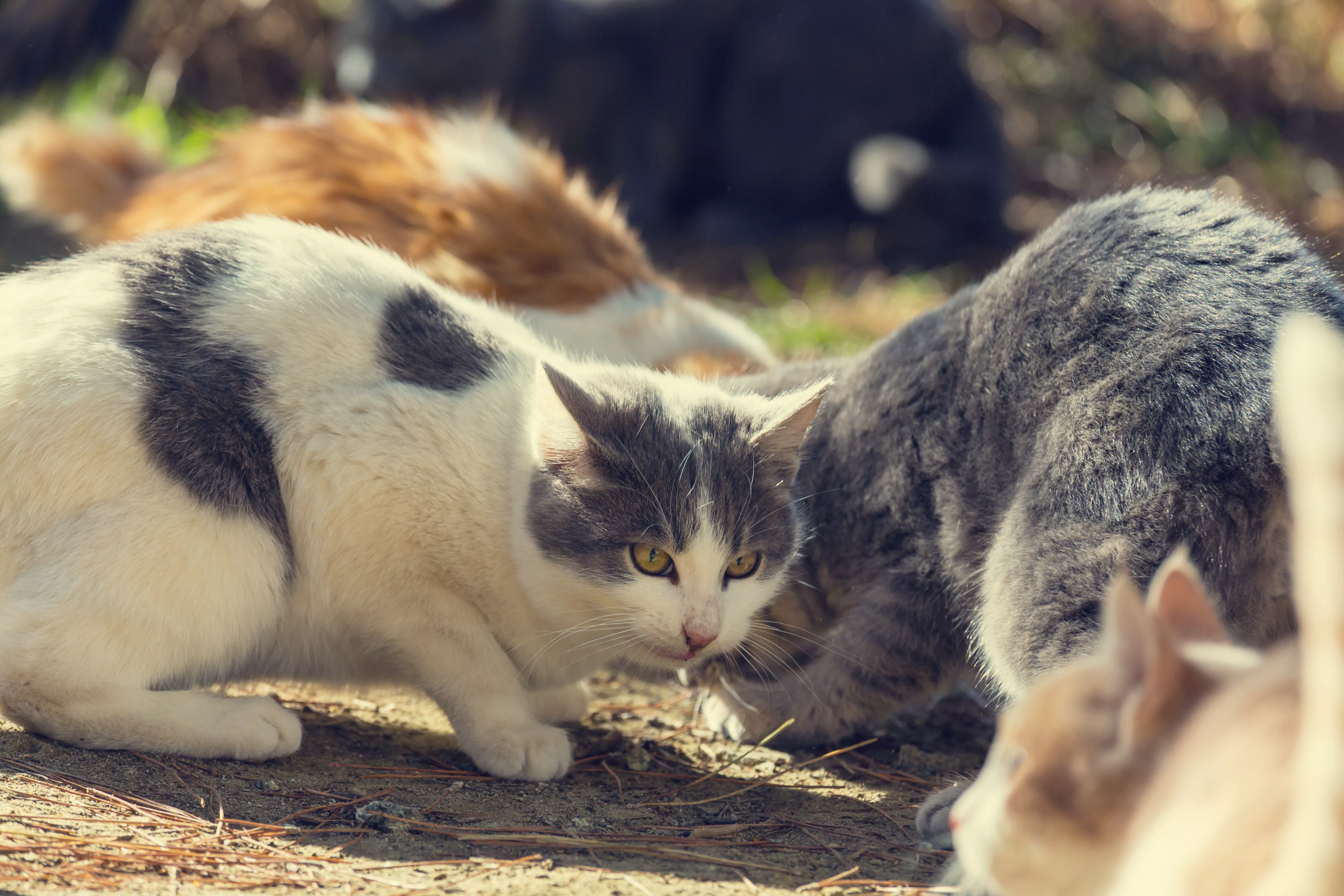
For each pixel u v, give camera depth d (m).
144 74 7.97
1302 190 8.57
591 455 2.53
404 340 2.68
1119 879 1.43
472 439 2.58
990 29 9.71
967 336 2.87
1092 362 2.59
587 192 4.50
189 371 2.46
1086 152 8.94
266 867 2.01
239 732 2.44
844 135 7.87
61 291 2.53
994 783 1.61
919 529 2.91
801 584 3.11
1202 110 9.34
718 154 8.09
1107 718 1.52
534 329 3.64
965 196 7.43
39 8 6.58
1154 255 2.65
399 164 4.07
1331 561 1.09
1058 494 2.53
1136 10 9.79
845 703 2.95
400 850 2.15
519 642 2.75
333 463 2.51
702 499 2.58
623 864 2.18
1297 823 1.19
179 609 2.38
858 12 7.79
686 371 3.60
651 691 3.36
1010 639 2.53
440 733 2.88
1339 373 1.07
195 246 2.68
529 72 7.53
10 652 2.29
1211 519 2.40
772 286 6.45
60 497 2.34
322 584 2.58
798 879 2.17
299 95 8.19
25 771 2.22
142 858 1.98
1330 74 9.86
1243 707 1.38
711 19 7.71
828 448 3.09
